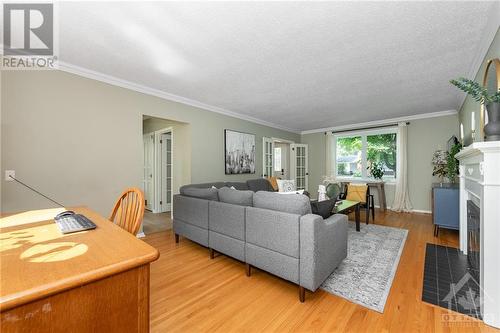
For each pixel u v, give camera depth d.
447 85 3.21
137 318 0.77
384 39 2.08
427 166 4.90
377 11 1.71
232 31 1.96
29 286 0.57
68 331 0.62
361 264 2.35
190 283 1.99
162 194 5.20
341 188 4.86
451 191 3.21
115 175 3.04
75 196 2.69
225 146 4.76
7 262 0.72
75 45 2.20
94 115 2.85
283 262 1.82
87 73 2.76
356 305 1.67
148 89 3.37
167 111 3.70
